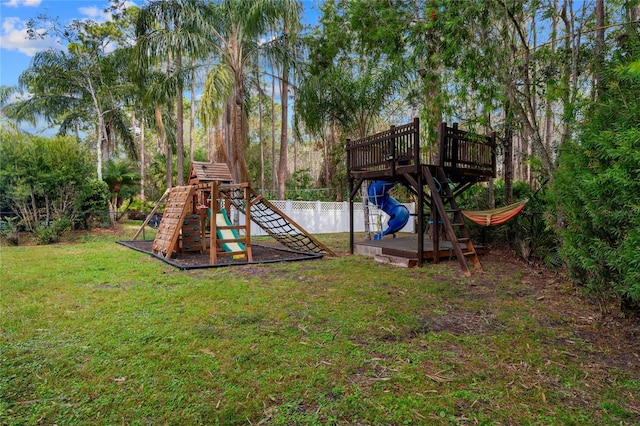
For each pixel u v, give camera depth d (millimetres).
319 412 1959
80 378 2307
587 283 3645
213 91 9844
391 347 2799
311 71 10242
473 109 6125
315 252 8055
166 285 4793
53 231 10102
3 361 2523
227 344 2814
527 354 2686
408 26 6000
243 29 10250
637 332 3090
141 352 2672
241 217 11797
